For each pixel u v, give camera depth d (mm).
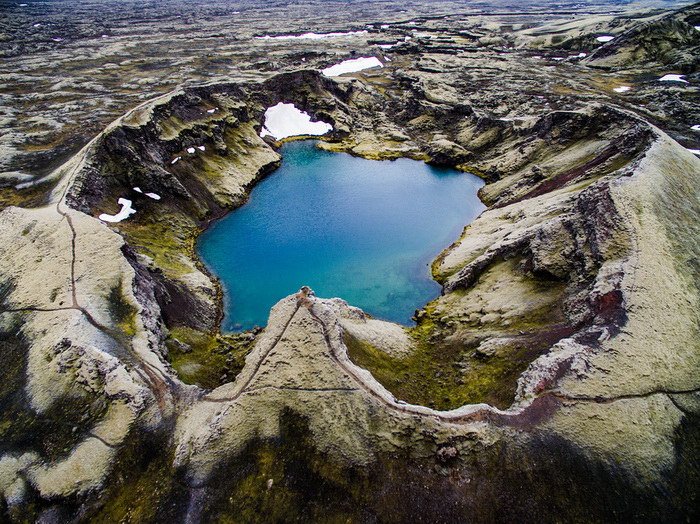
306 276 60250
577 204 47719
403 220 76375
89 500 26906
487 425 29125
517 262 49094
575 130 78750
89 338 33875
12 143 67500
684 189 49250
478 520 25906
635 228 40156
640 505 25953
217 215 74250
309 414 30609
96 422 29969
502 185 81750
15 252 44125
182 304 48219
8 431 30297
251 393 31828
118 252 42844
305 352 34094
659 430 28594
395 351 41094
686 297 36219
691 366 31938
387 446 28875
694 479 27188
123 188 64188
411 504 26562
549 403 29797
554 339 35281
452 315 47938
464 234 69188
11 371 33875
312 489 27484
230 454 28938
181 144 77812
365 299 55438
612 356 31328
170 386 32375
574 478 26812
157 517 26344
